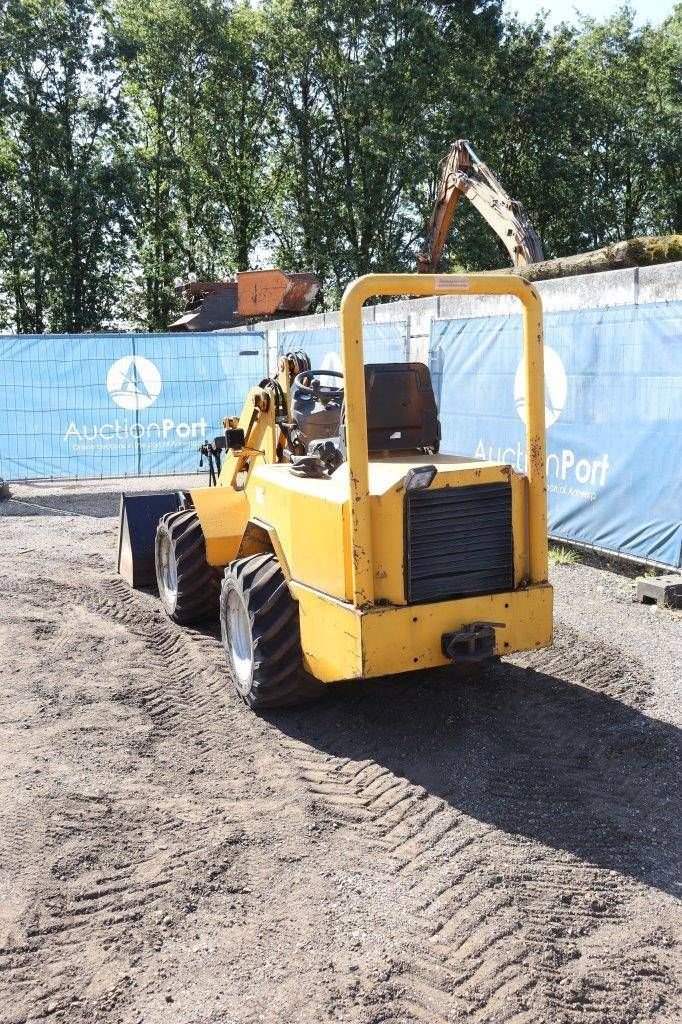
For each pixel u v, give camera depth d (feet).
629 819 13.00
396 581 14.16
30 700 17.70
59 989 9.71
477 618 14.66
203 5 110.42
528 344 14.70
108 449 46.78
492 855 12.03
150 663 20.03
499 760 14.80
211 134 115.55
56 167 108.27
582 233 126.82
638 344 24.25
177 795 13.93
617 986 9.57
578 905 10.96
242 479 21.13
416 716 16.60
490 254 108.17
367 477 13.76
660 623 21.43
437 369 34.09
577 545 27.55
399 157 106.01
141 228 114.62
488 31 112.98
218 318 78.38
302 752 15.44
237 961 10.08
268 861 12.06
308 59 113.19
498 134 116.67
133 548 25.91
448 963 9.94
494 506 14.89
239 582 16.96
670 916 10.78
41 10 104.63
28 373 44.65
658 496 24.12
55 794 13.91
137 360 46.68
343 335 13.38
